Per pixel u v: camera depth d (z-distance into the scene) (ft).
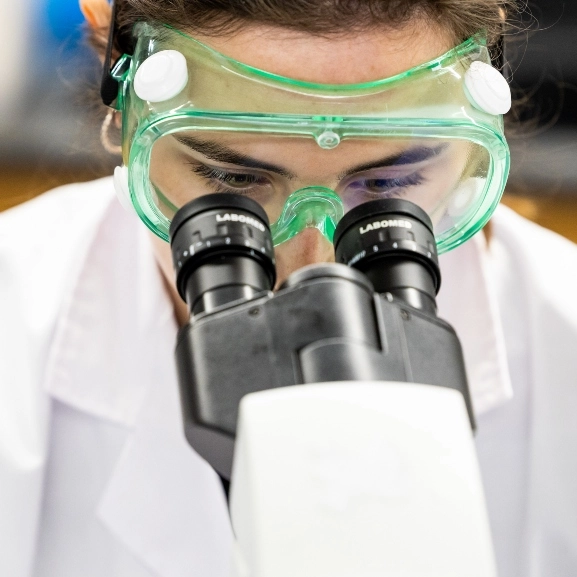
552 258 5.03
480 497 1.90
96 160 5.55
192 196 3.43
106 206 4.91
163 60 3.25
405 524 1.83
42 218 5.12
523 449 4.64
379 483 1.86
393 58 3.26
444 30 3.42
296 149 3.27
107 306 4.71
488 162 3.50
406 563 1.80
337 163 3.32
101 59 4.59
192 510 4.36
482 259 4.78
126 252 4.77
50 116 6.98
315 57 3.20
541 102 6.24
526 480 4.61
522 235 5.11
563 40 6.23
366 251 2.84
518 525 4.57
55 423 4.59
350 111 3.22
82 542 4.48
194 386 2.23
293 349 2.18
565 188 7.17
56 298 4.72
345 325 2.18
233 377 2.20
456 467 1.91
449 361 2.31
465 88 3.36
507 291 4.91
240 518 1.95
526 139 5.73
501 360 4.58
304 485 1.86
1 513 4.22
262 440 1.90
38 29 7.25
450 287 4.81
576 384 4.56
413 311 2.34
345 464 1.87
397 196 3.50
